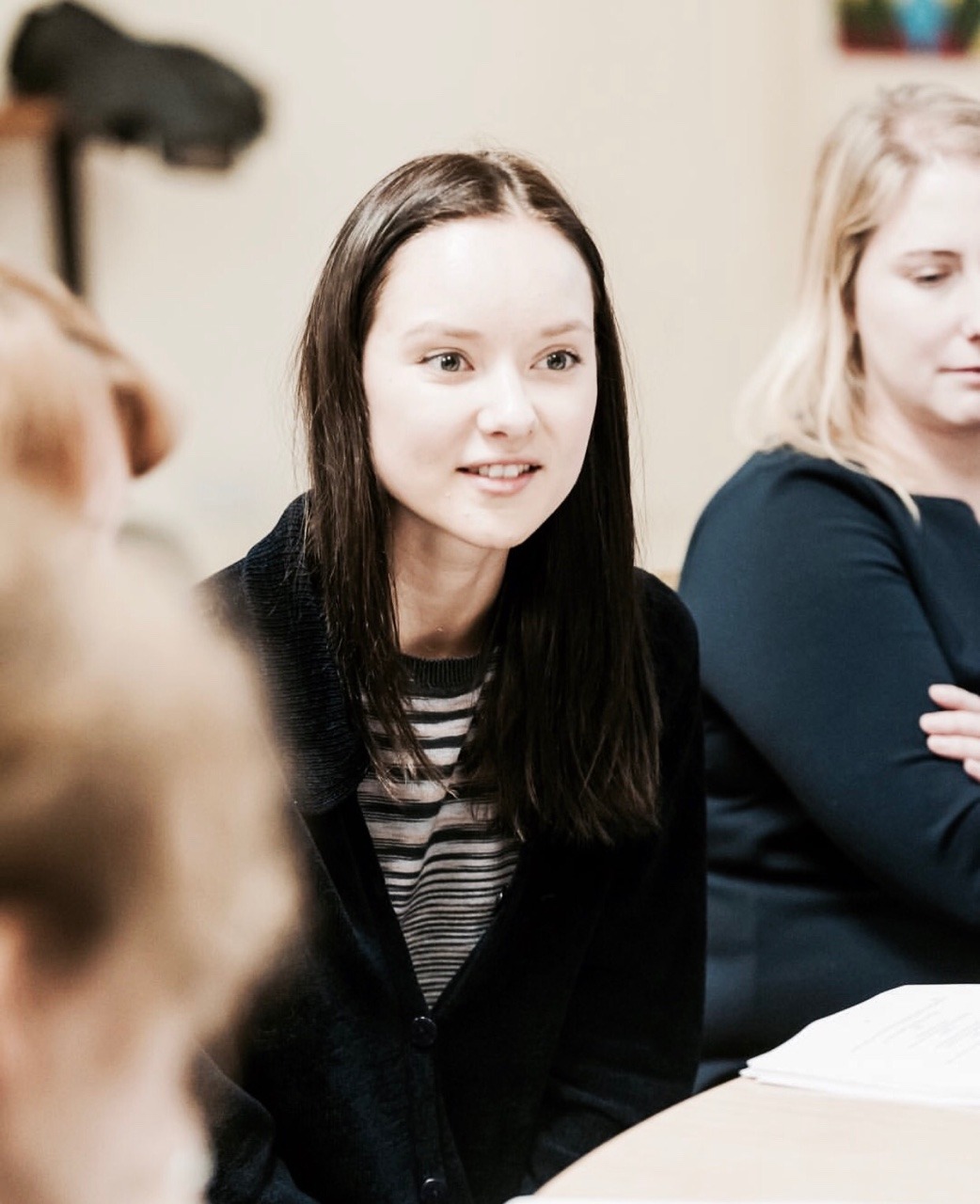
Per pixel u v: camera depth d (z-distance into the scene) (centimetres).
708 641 310
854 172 323
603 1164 176
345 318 209
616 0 564
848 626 300
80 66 506
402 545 220
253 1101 209
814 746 295
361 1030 221
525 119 563
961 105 325
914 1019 219
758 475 318
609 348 223
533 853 235
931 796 286
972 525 318
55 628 68
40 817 66
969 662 309
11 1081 69
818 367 329
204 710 70
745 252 583
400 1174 224
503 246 203
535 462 206
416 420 204
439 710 229
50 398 115
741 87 577
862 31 577
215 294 530
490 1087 240
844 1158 178
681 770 257
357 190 545
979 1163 176
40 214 507
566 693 231
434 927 238
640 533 279
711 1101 195
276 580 221
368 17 541
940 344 313
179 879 69
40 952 67
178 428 130
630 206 576
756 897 310
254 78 528
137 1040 70
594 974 256
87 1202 72
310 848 212
